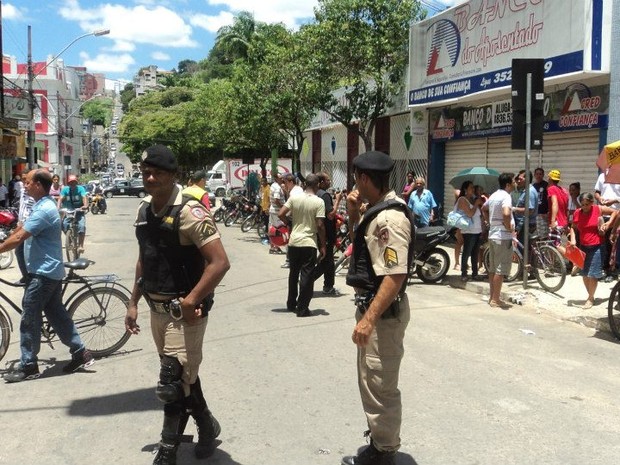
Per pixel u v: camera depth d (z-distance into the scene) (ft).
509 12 40.27
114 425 15.26
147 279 12.25
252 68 65.98
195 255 12.26
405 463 13.04
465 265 35.09
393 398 11.97
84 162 299.58
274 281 36.27
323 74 56.13
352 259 12.06
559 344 22.82
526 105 30.45
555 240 33.37
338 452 13.62
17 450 13.91
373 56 54.29
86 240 60.54
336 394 17.12
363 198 11.94
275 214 50.24
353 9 54.44
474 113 48.83
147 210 12.21
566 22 35.53
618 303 23.61
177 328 12.12
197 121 144.77
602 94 35.88
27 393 17.60
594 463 13.08
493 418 15.49
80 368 19.61
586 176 38.01
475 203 34.99
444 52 48.19
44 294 18.62
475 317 27.12
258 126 66.39
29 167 89.15
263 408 16.15
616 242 29.68
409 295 32.27
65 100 188.65
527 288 32.19
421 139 57.36
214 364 19.95
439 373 19.03
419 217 42.91
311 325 25.04
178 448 13.57
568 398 16.99
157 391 11.89
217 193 147.13
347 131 77.92
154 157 11.60
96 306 21.03
